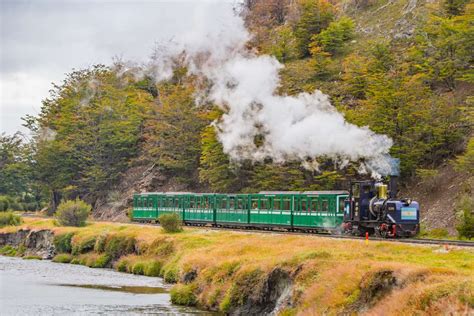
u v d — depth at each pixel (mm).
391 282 24281
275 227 57000
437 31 74812
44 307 36344
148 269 49938
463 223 48969
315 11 109750
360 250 33594
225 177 81188
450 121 65125
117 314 33812
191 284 37812
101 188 109125
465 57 70375
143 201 79625
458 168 57656
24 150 124750
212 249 44438
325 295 26625
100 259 58281
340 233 49594
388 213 44406
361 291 25172
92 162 110625
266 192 58844
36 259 67125
